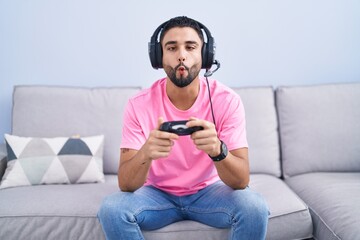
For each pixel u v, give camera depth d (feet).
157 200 3.54
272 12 6.00
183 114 3.70
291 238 3.79
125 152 3.58
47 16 5.98
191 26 3.32
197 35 3.34
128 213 3.22
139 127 3.69
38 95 5.37
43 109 5.30
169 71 3.34
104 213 3.23
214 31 6.02
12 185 4.53
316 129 5.23
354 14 6.00
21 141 4.86
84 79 6.13
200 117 3.68
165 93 3.77
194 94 3.67
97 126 5.28
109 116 5.32
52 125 5.24
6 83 6.12
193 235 3.52
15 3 5.94
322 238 3.67
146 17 5.99
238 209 3.20
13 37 6.02
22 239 3.69
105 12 5.98
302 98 5.37
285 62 6.11
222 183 3.80
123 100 5.42
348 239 3.21
